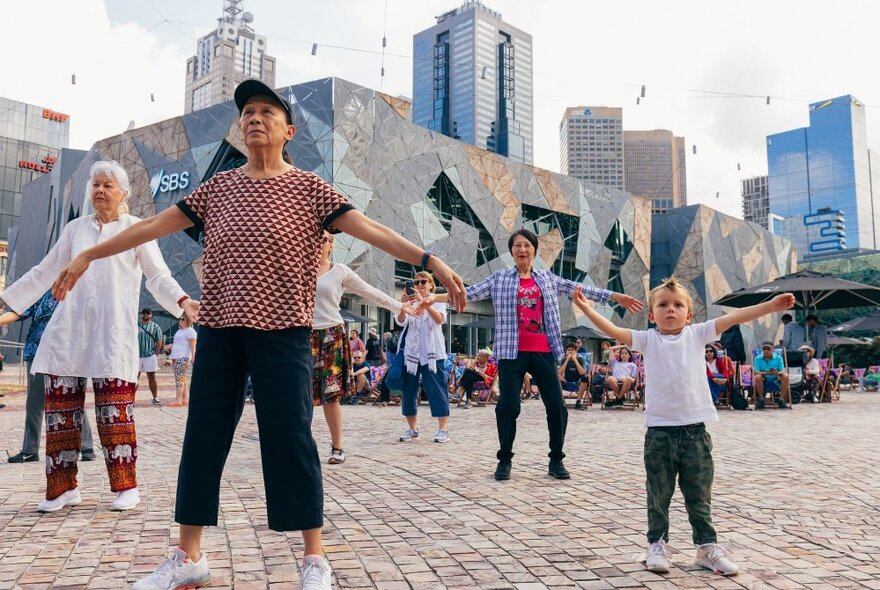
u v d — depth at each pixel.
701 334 2.95
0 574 2.49
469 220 35.59
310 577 2.19
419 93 175.50
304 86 29.70
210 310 2.25
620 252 46.34
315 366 5.45
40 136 95.88
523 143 171.50
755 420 9.95
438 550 2.92
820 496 4.23
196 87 171.00
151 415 10.30
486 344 36.97
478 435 7.80
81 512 3.55
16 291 3.60
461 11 170.75
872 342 31.80
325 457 5.90
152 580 2.24
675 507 3.87
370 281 30.23
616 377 13.06
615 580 2.55
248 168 2.41
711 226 52.12
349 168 29.30
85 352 3.58
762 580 2.57
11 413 10.77
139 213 35.00
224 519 3.43
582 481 4.70
